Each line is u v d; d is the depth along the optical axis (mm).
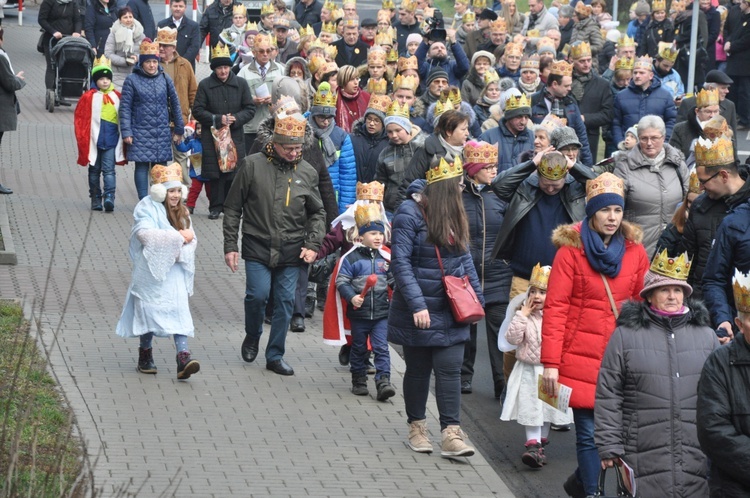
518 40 29359
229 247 14703
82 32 36312
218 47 22781
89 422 12469
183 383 14219
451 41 28469
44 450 11031
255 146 15164
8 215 22484
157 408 13242
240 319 17344
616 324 9984
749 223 11727
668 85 26562
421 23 36969
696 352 9711
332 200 15703
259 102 23109
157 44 23047
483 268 14633
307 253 14648
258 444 12461
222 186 23719
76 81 34594
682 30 34500
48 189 25312
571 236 11242
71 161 28344
